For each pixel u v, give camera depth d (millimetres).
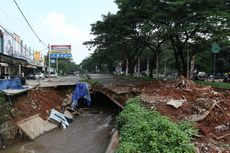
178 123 11953
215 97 17656
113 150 10812
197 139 10336
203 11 26781
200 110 14250
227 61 61344
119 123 14492
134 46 47281
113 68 96000
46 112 20203
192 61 37625
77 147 14734
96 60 69625
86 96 26438
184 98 17531
